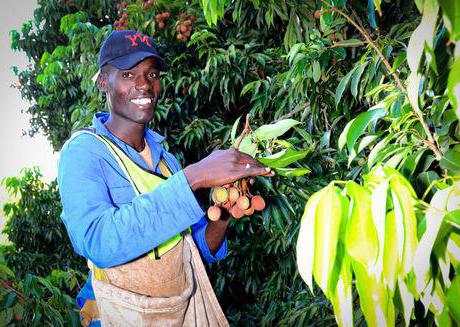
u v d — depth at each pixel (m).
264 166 0.69
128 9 2.50
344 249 0.50
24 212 4.28
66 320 1.45
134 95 0.88
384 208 0.46
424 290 0.51
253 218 2.28
